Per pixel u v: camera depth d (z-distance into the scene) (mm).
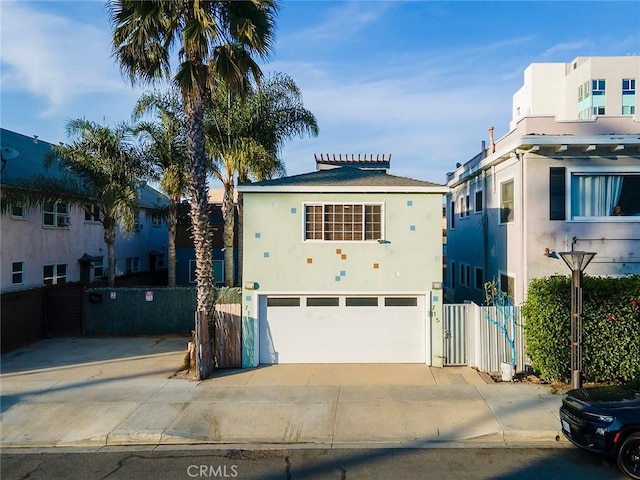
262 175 18312
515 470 7062
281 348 12945
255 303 12734
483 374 11781
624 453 6766
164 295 17625
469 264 19797
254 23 12484
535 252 13148
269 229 12859
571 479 6742
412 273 12805
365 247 12820
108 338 16875
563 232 13141
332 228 12898
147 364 13086
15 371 12445
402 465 7297
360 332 12930
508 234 14586
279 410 9477
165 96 18797
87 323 17484
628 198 13305
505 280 14977
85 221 22359
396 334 12914
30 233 18000
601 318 10562
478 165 17312
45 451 8055
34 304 16484
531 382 11039
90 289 17562
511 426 8492
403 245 12844
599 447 6941
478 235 18266
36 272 18328
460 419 8938
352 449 7934
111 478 7016
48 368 12734
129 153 18578
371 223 12906
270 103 19109
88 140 18031
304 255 12852
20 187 16609
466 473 6992
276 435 8453
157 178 19469
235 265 27000
